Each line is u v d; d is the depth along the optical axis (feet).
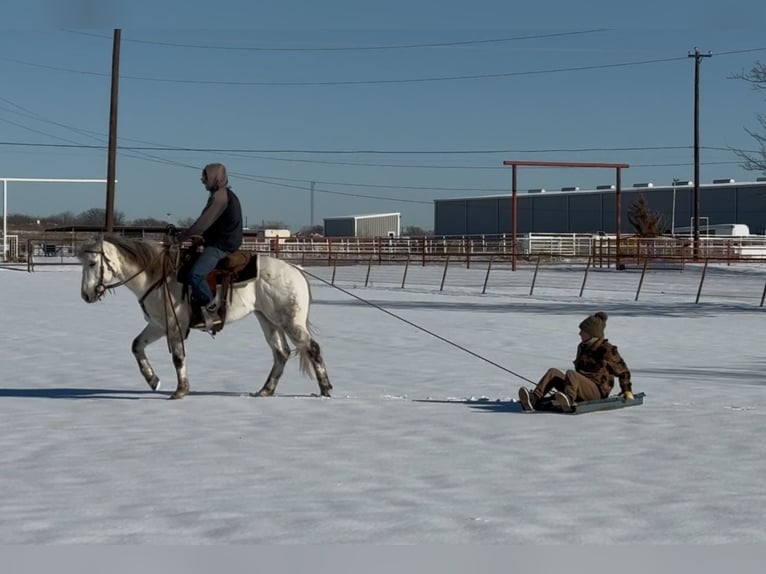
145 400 38.91
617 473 25.52
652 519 20.86
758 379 46.29
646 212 257.55
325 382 39.81
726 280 148.97
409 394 41.32
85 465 26.73
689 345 62.59
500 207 337.31
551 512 21.45
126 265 37.93
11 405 37.73
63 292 111.04
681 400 39.42
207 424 33.40
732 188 301.84
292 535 19.70
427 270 167.22
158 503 22.38
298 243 179.73
